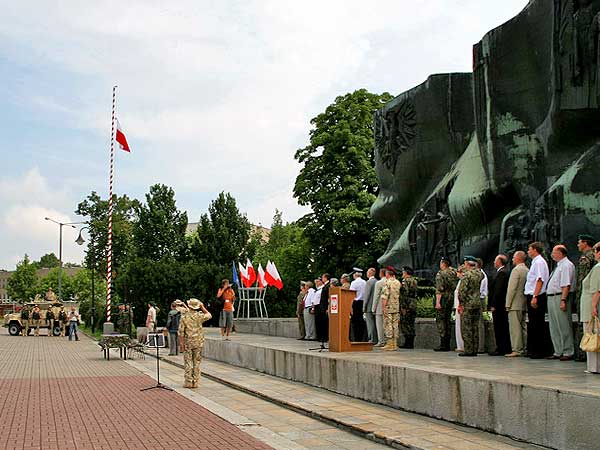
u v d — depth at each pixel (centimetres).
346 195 3841
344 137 3853
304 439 972
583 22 1574
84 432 1033
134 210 7306
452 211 2119
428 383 1076
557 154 1720
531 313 1313
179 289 4988
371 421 1052
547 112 1773
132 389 1598
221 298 2659
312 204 4006
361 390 1290
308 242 4056
